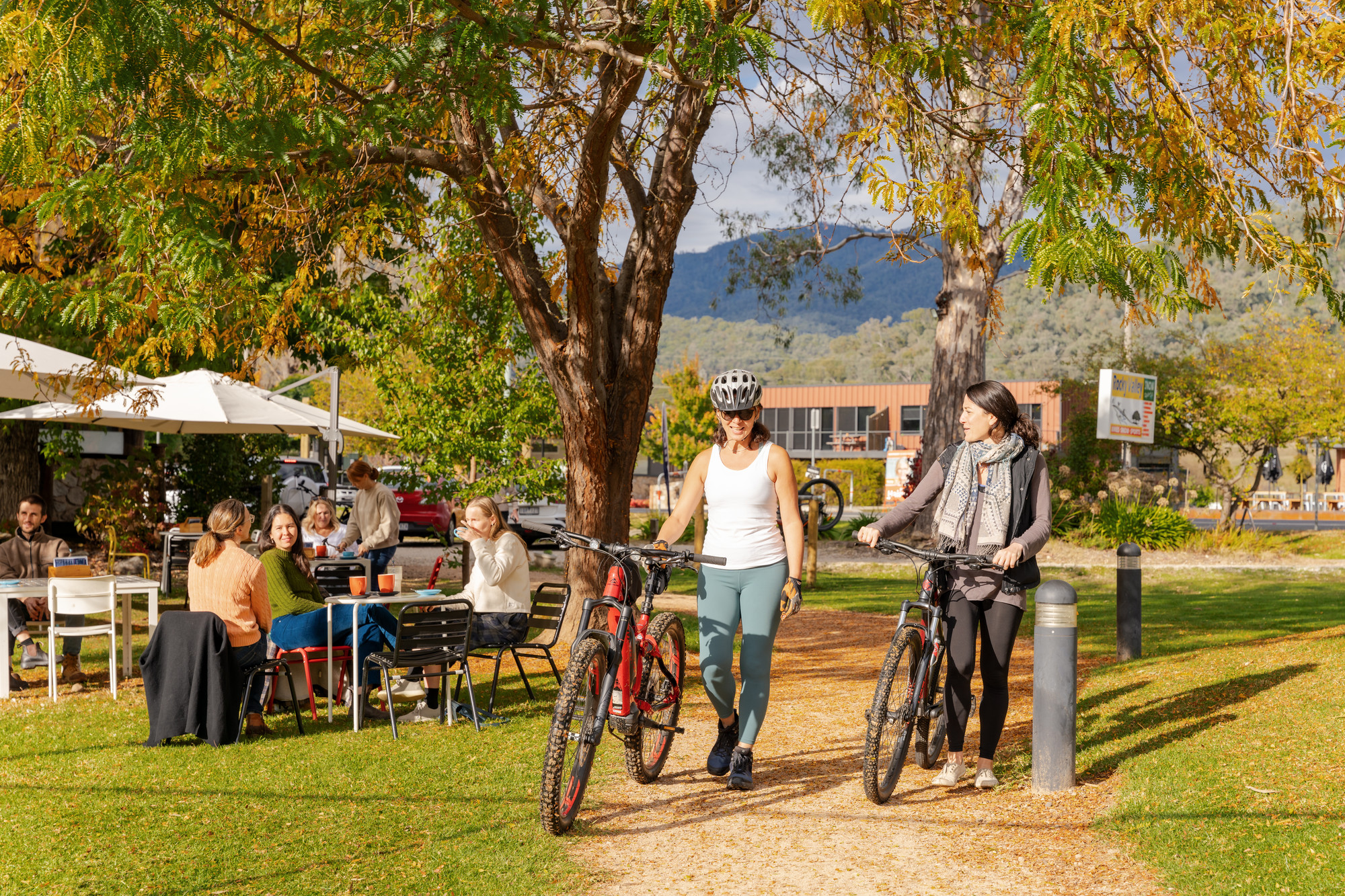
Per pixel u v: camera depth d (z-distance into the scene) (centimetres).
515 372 1547
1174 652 944
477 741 630
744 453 517
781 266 1939
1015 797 502
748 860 425
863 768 562
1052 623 509
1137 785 493
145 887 392
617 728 484
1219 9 559
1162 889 383
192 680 614
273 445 1880
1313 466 5334
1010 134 730
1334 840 402
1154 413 2553
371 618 711
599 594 950
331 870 411
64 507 2023
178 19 499
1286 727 552
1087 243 436
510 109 633
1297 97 545
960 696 518
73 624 995
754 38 553
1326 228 546
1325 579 1845
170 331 679
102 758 585
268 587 711
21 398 869
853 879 404
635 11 680
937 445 2383
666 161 930
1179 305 487
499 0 624
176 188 543
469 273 1132
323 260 998
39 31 434
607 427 957
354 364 1766
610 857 428
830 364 16238
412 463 1538
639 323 958
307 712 728
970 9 738
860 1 566
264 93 559
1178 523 2397
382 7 566
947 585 520
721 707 527
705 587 519
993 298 873
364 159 809
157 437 1808
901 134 717
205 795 512
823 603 1484
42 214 533
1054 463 2798
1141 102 573
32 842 442
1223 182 548
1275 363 2705
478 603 730
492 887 394
